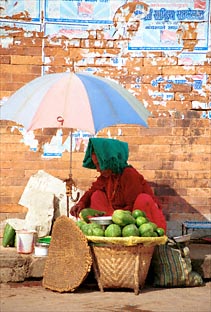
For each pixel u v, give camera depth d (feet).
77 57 29.53
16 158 29.37
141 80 29.55
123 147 26.30
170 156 29.63
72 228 23.85
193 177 29.63
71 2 29.43
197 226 27.09
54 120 22.09
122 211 23.82
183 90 29.60
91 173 29.53
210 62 29.60
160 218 25.39
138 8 29.48
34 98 22.89
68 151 29.53
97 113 22.24
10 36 29.32
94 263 23.95
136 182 26.11
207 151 29.63
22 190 29.37
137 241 23.15
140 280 24.07
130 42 29.55
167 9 29.55
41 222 27.81
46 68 29.50
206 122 29.63
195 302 22.70
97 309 21.53
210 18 29.53
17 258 25.63
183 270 25.11
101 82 23.62
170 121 29.58
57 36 29.48
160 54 29.58
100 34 29.50
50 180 28.99
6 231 27.58
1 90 29.37
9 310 21.33
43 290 24.40
